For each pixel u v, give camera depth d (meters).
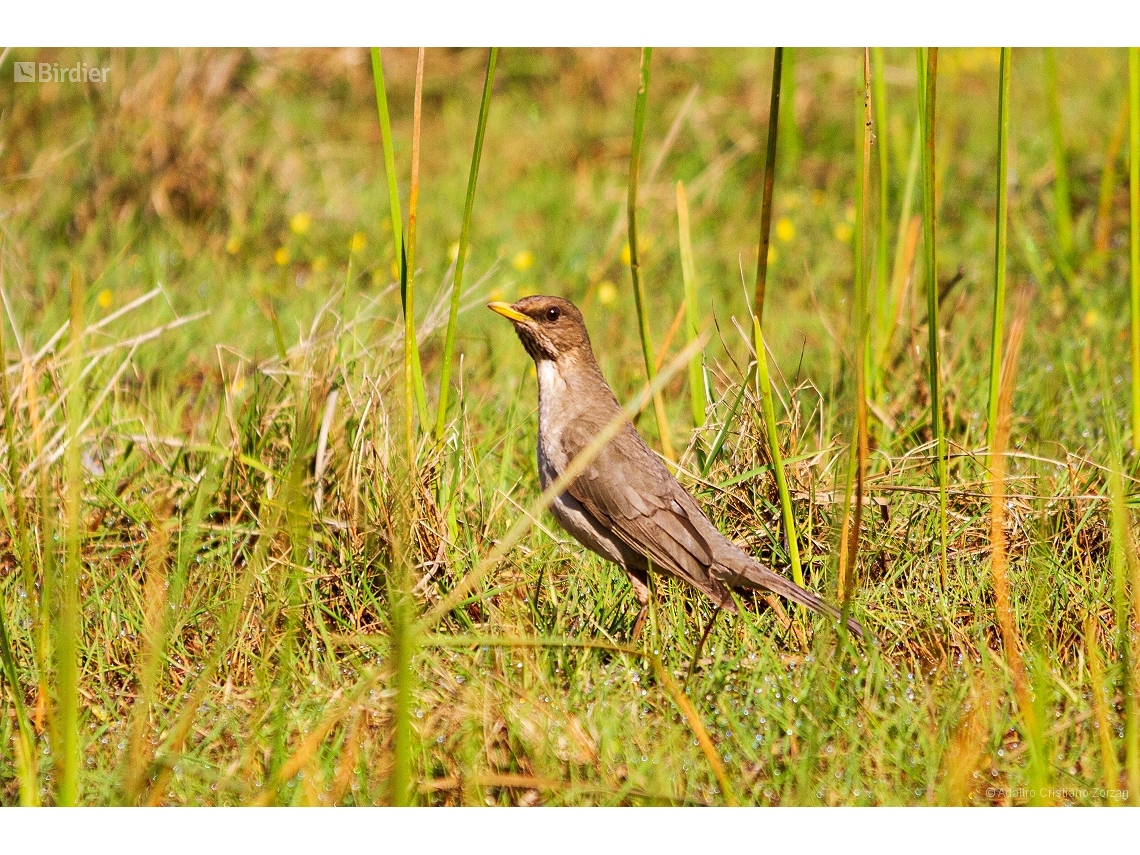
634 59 23.09
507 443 12.00
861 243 8.35
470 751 8.05
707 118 21.59
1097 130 20.22
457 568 10.09
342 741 8.35
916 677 8.91
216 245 17.50
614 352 15.24
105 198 17.97
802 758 8.03
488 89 10.52
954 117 20.92
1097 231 18.03
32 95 18.61
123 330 14.77
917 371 13.05
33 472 10.64
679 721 8.54
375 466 10.37
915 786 7.98
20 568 10.07
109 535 10.91
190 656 9.42
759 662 8.94
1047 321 15.45
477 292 16.69
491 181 20.27
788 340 15.47
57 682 8.72
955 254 17.77
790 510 10.07
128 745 8.18
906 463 11.63
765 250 9.80
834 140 21.25
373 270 17.30
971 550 10.47
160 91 18.86
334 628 9.81
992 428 10.92
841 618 8.50
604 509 10.30
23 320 15.05
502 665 8.84
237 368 12.67
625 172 20.59
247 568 9.49
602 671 9.05
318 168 19.94
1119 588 8.05
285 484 10.34
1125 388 13.48
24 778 7.61
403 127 21.88
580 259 17.53
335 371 11.16
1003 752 8.18
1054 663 8.92
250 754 8.12
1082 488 11.03
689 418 13.46
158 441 11.77
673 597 10.27
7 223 17.16
